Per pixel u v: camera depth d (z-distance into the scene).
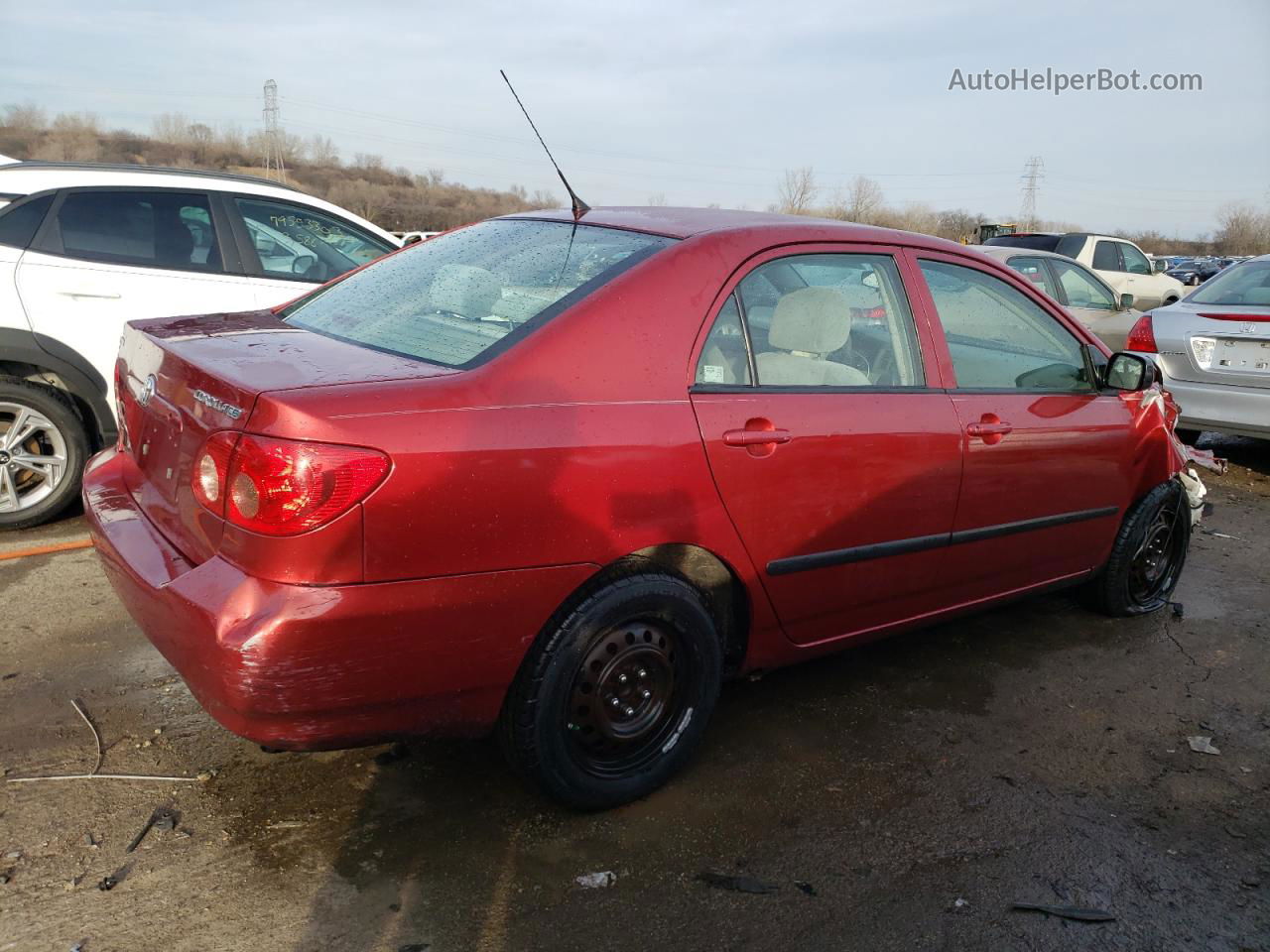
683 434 2.61
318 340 2.78
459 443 2.25
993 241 14.77
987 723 3.44
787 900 2.44
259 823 2.62
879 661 3.88
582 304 2.58
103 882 2.35
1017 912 2.45
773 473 2.80
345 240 5.76
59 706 3.14
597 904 2.39
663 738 2.82
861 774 3.05
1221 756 3.31
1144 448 4.15
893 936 2.34
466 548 2.28
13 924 2.20
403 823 2.65
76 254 4.79
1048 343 3.84
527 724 2.50
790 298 2.98
